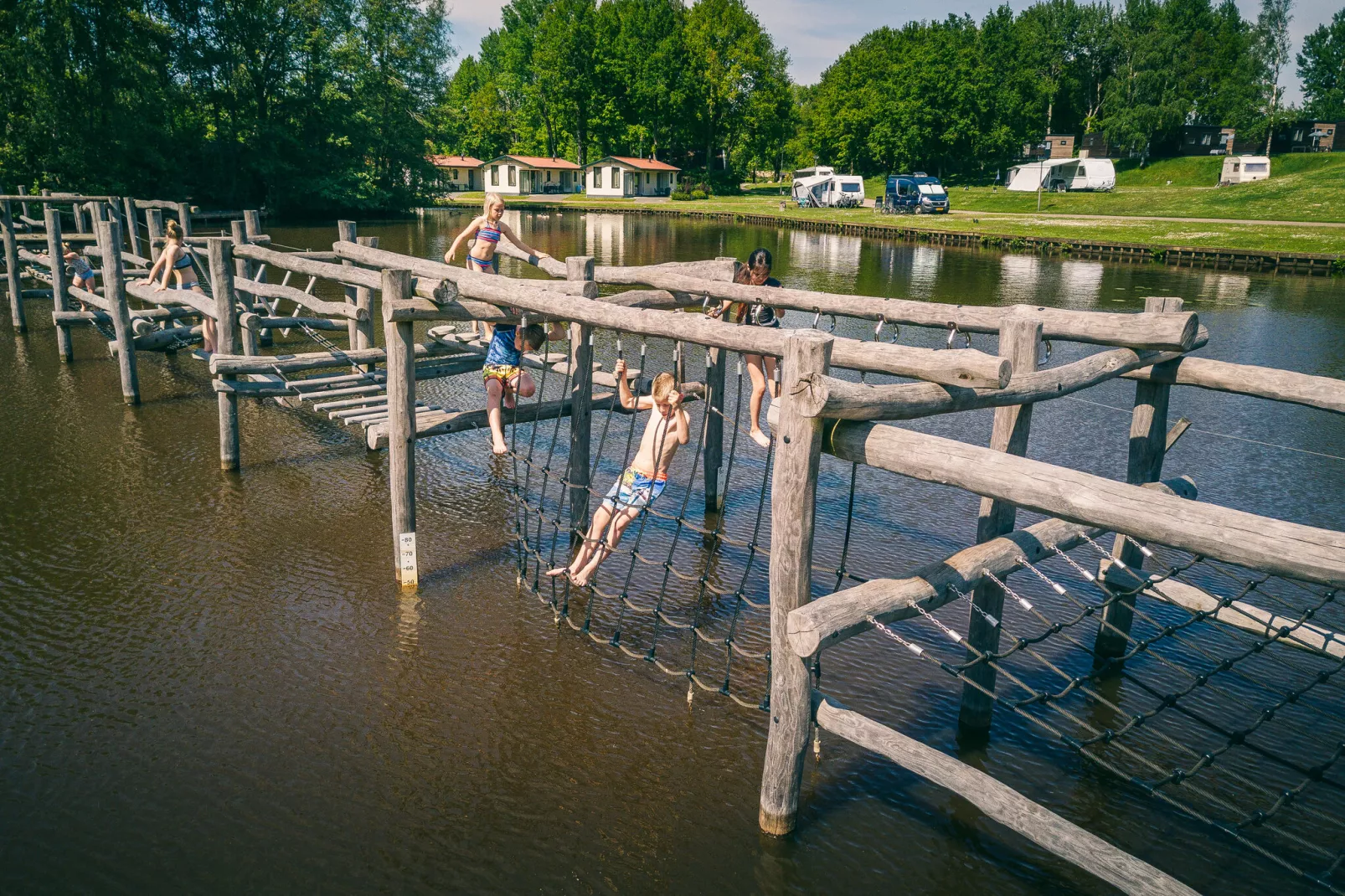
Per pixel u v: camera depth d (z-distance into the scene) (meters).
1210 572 7.84
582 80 90.62
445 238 41.22
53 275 16.03
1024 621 7.12
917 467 4.08
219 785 5.11
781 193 92.88
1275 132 88.06
